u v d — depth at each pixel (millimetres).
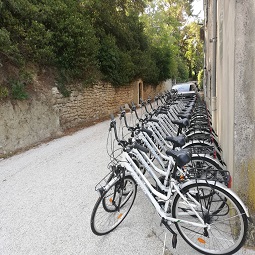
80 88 8750
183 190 1966
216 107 5219
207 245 2010
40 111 6520
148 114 3832
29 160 4797
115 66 11320
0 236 2393
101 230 2285
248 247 1969
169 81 27344
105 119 10039
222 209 2002
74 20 7934
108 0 11555
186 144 3135
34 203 3020
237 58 1857
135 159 2354
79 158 4758
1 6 5781
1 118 5262
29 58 6730
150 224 2457
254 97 1841
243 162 1937
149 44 18531
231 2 2113
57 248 2184
